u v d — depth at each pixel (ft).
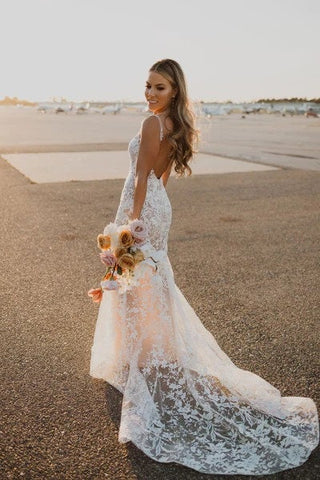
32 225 20.92
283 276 15.37
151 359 8.52
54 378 9.52
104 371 9.36
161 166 8.77
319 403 8.98
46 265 15.81
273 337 11.33
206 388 8.50
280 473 7.35
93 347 9.61
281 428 8.19
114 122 150.00
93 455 7.57
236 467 7.40
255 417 8.36
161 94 8.39
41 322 11.76
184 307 9.05
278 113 474.90
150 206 8.67
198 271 15.65
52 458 7.46
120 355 9.07
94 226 20.94
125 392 8.46
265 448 7.78
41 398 8.89
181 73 8.43
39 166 39.99
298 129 117.39
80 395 9.02
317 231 20.81
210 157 48.65
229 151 55.57
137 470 7.30
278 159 47.01
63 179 33.42
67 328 11.50
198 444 7.82
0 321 11.76
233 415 8.32
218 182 33.12
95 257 16.70
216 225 21.62
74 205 25.16
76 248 17.70
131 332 8.58
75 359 10.20
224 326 11.80
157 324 8.52
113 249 8.38
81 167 39.81
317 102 551.18
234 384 8.64
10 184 31.07
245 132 100.73
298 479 7.24
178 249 18.02
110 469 7.30
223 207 25.36
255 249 18.15
